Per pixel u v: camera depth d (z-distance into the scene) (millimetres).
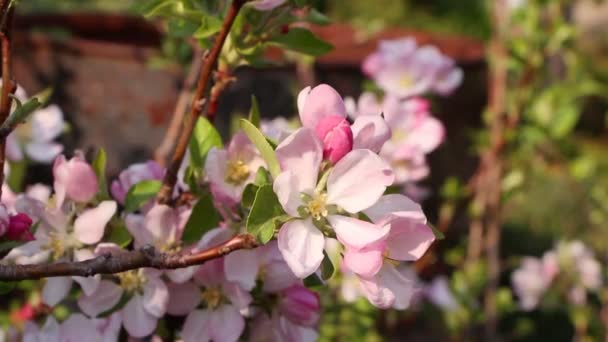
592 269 1272
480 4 3541
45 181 997
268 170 477
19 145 740
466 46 1333
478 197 1258
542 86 1292
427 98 1012
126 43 1349
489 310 1274
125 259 448
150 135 1036
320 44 553
